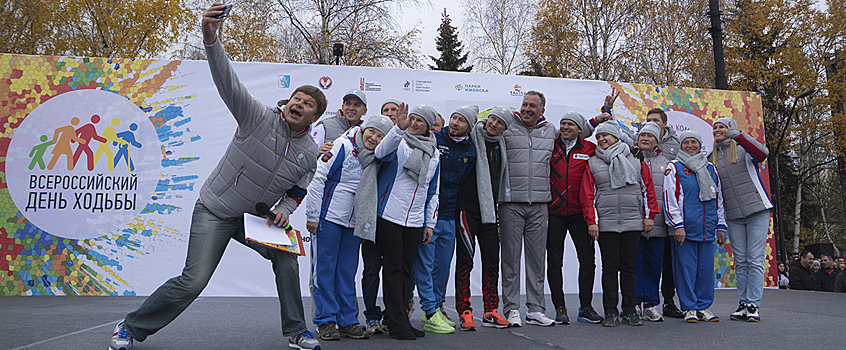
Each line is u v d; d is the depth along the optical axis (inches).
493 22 662.5
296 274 106.0
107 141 236.5
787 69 733.3
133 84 240.4
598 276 271.3
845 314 184.9
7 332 125.9
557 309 157.8
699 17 624.7
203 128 243.0
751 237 172.1
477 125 150.9
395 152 129.2
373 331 134.3
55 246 230.2
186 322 149.3
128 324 96.1
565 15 612.1
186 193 239.0
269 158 99.0
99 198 233.9
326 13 565.6
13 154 231.1
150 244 235.0
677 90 287.3
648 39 609.3
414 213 129.8
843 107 727.1
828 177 980.6
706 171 170.6
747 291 171.5
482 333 135.7
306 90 101.1
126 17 556.4
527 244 156.6
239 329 135.6
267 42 571.2
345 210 125.9
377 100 254.5
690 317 163.6
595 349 112.7
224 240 101.7
